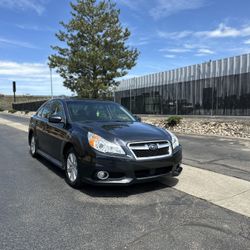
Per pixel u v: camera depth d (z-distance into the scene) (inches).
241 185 223.1
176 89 974.4
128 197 197.0
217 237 142.9
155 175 200.8
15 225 154.9
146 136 204.5
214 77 834.2
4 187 219.0
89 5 912.3
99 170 191.0
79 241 138.6
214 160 309.6
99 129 209.9
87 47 902.4
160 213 171.2
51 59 938.7
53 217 164.9
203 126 585.3
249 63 734.5
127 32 952.3
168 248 132.3
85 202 187.6
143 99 1143.0
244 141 437.1
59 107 269.9
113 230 149.6
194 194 203.6
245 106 746.2
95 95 899.4
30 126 337.7
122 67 933.8
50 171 267.3
